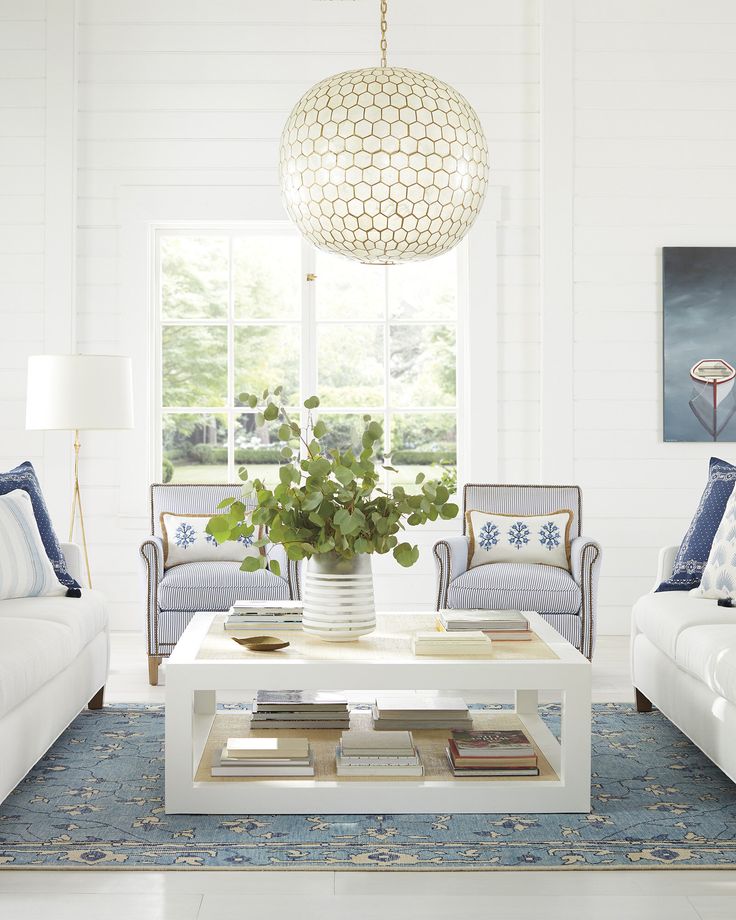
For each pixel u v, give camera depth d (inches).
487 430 211.6
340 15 210.8
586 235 211.5
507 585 162.4
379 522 114.4
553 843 99.5
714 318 211.2
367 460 115.0
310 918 84.4
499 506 184.4
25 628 116.7
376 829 102.7
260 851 97.1
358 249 109.6
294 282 216.4
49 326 208.4
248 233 215.5
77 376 175.6
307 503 112.3
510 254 213.0
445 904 87.0
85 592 146.1
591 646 162.6
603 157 211.5
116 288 211.3
